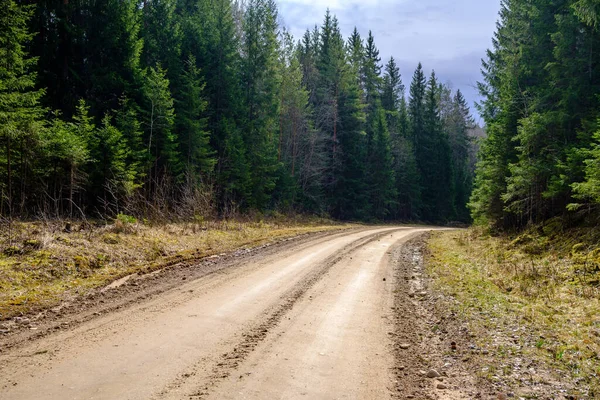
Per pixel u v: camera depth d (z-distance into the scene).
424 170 59.44
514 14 21.55
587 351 5.30
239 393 4.00
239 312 6.97
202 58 30.42
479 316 6.98
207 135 29.30
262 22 35.53
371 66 56.09
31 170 16.11
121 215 14.74
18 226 11.80
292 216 32.97
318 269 11.45
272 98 35.53
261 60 35.25
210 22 33.53
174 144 23.61
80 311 6.69
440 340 5.87
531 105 17.38
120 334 5.64
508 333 6.07
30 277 8.41
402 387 4.30
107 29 22.81
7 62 14.45
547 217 16.73
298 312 7.11
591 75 14.87
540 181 15.91
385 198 49.09
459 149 74.81
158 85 23.12
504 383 4.36
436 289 9.29
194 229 16.88
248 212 28.81
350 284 9.66
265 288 8.85
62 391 3.89
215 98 31.34
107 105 22.88
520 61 19.78
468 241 20.19
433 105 61.25
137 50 24.12
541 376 4.53
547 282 10.04
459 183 66.38
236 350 5.20
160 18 30.19
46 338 5.40
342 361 4.98
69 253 10.09
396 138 56.88
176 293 8.10
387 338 5.93
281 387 4.18
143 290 8.26
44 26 21.38
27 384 4.01
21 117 14.81
